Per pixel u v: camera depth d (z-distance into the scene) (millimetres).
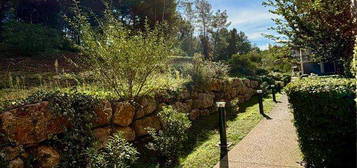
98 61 5703
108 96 5469
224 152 4965
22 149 3584
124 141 4363
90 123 4473
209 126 7441
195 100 8289
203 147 5461
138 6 23938
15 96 5207
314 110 3424
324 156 3416
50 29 16781
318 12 6930
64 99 4266
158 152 5156
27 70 11312
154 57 5926
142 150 5355
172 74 8789
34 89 6023
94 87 6219
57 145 4027
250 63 19984
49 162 3822
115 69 5641
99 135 4656
